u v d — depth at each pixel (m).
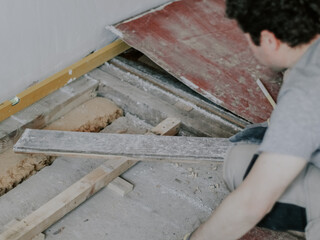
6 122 2.55
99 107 2.93
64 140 2.44
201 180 2.47
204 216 2.27
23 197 2.27
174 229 2.18
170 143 2.43
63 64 2.90
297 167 1.22
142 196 2.34
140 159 2.37
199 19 3.44
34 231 2.02
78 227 2.14
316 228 1.46
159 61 2.93
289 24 1.25
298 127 1.20
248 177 1.29
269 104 2.75
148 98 2.91
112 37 3.27
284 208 1.54
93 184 2.24
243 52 3.15
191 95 2.93
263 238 2.06
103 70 3.13
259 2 1.26
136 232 2.15
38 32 2.59
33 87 2.70
